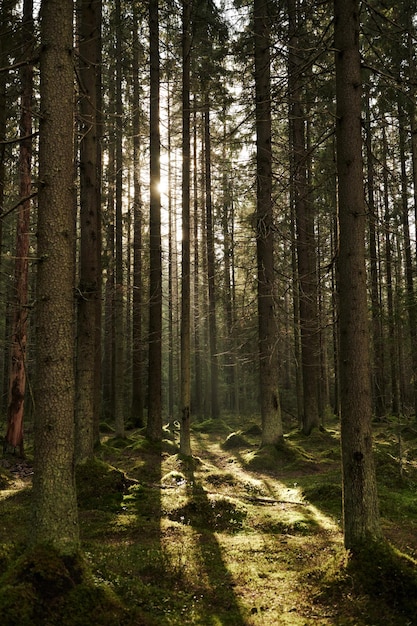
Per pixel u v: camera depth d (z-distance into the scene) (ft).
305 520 26.55
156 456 44.57
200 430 77.56
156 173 50.75
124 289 59.11
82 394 33.22
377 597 16.56
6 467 40.37
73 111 16.98
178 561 20.16
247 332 75.20
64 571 14.33
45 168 16.35
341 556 18.42
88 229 35.70
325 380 94.53
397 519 27.09
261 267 47.52
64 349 16.06
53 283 16.07
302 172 49.78
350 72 20.08
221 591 17.69
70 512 15.64
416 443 53.88
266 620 15.62
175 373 131.23
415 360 53.47
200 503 27.99
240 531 25.29
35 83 45.96
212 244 85.20
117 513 27.58
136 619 14.28
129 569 18.70
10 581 13.85
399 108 43.62
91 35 35.88
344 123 20.07
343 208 19.92
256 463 43.50
